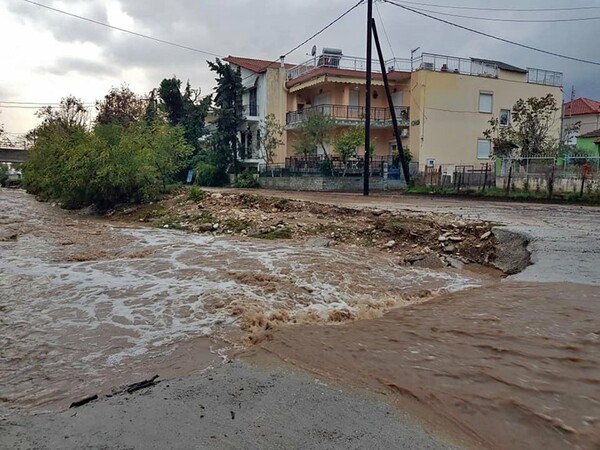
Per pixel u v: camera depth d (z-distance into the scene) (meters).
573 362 4.42
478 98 37.25
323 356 5.02
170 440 3.42
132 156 21.80
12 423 3.78
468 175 25.80
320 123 33.62
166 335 5.88
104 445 3.39
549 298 6.57
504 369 4.35
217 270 9.23
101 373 4.82
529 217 13.54
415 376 4.35
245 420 3.70
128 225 17.86
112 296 7.51
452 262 10.08
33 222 18.42
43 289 7.94
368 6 24.34
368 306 7.16
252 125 43.22
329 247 11.64
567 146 33.72
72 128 27.75
